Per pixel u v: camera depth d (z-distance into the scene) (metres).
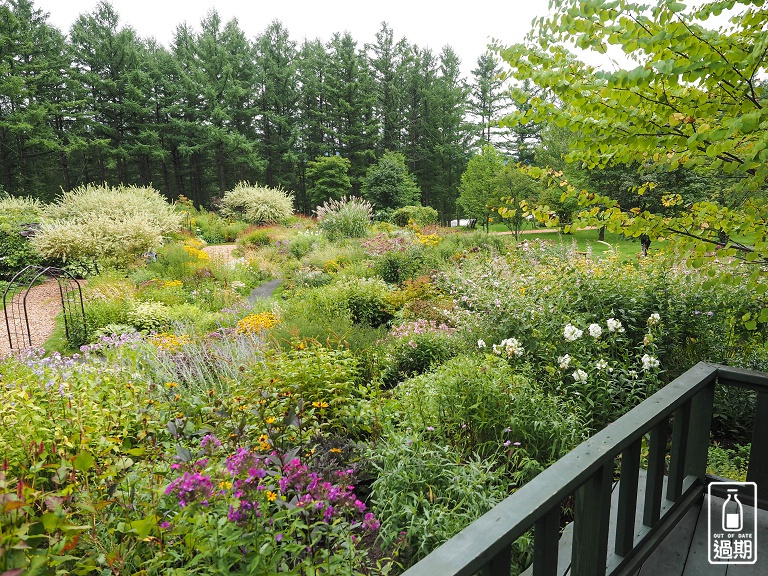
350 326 5.86
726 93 1.98
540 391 3.24
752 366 3.77
